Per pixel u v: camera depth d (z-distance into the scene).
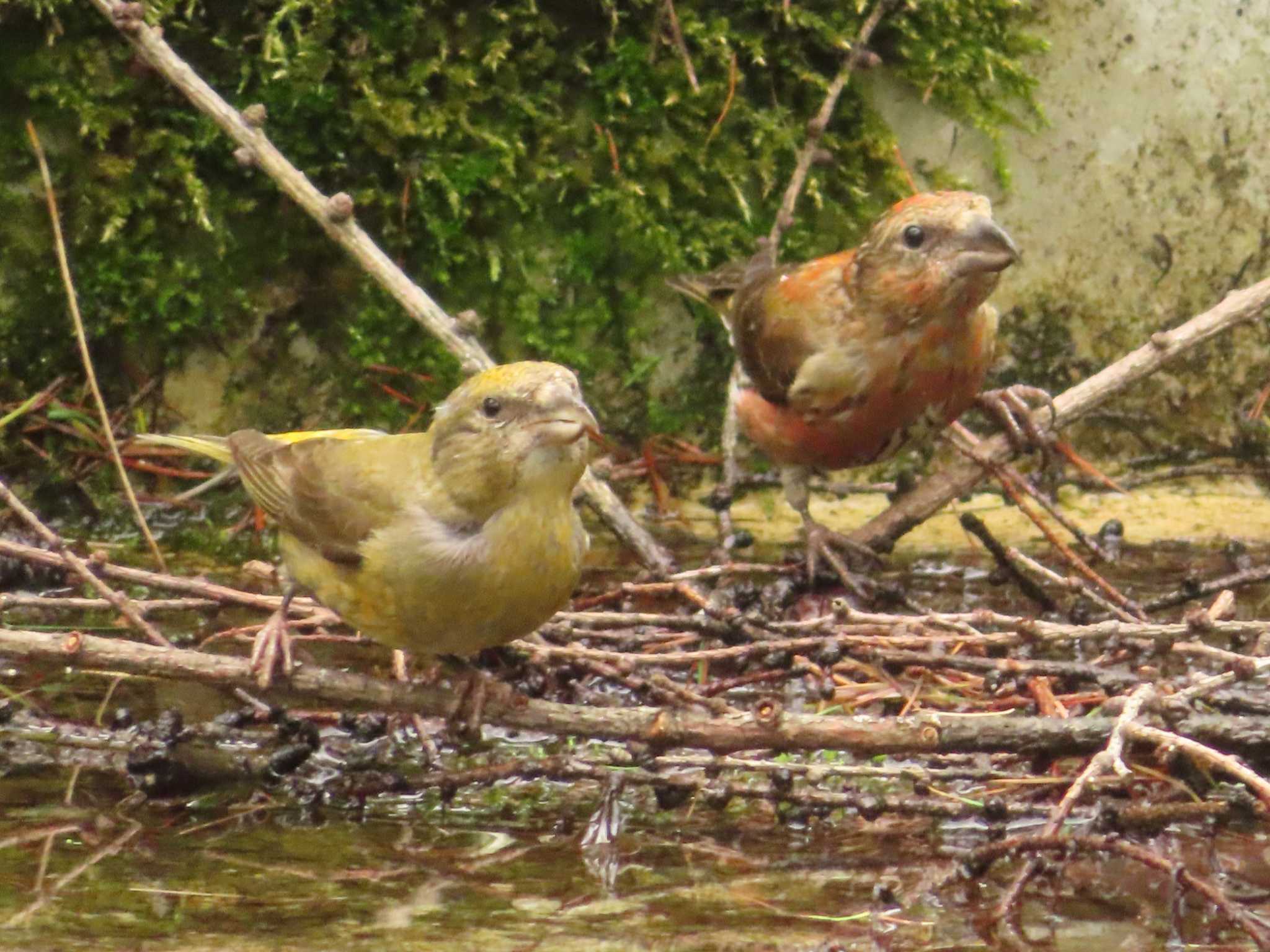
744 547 10.81
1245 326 12.91
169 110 12.06
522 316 12.55
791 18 12.41
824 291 10.07
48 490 12.22
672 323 12.73
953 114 12.67
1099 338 12.98
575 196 12.48
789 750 7.59
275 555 11.46
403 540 7.17
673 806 7.55
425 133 12.16
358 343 12.51
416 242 12.39
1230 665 7.96
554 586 7.23
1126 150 12.75
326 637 8.73
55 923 6.19
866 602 10.44
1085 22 12.59
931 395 9.99
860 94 12.65
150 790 7.68
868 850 7.27
